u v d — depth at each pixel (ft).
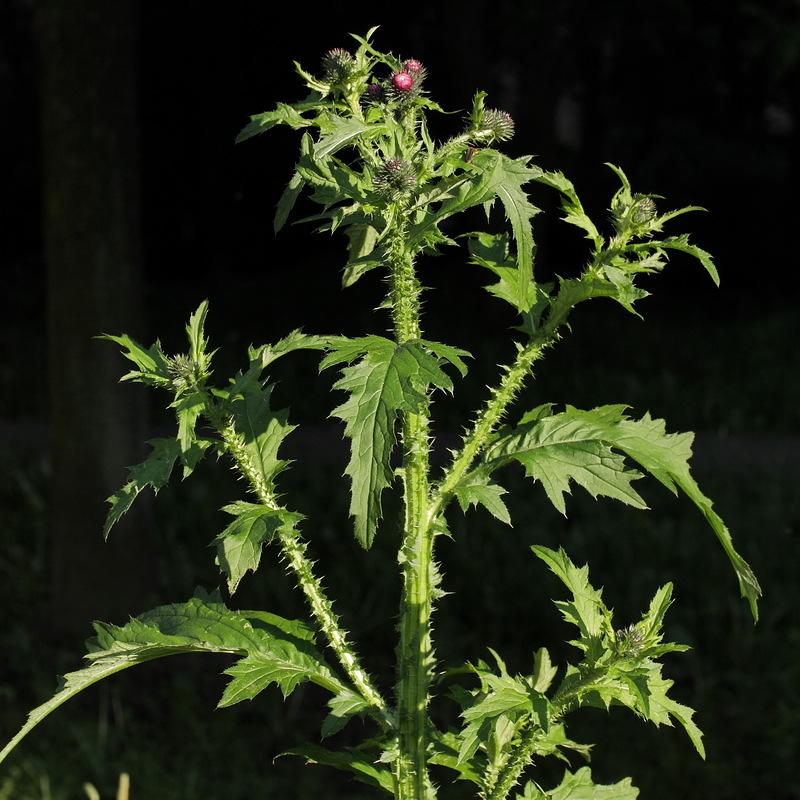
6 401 41.01
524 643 21.45
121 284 20.08
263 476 6.33
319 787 17.03
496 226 39.19
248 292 60.39
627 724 18.60
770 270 64.54
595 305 54.65
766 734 18.24
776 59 34.91
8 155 70.38
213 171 64.39
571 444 6.02
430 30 60.64
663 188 67.31
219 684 20.03
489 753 6.40
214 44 63.72
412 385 5.26
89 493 20.53
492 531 24.58
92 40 19.02
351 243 6.94
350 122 5.97
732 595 21.90
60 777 16.72
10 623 21.79
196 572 23.61
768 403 38.65
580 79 67.72
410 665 6.20
